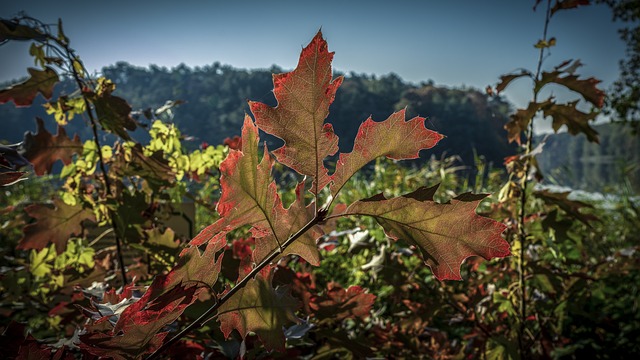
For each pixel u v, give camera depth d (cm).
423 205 78
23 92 147
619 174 662
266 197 77
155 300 69
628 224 568
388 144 80
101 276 177
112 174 177
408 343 188
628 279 361
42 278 201
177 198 201
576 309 209
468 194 76
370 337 189
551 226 193
